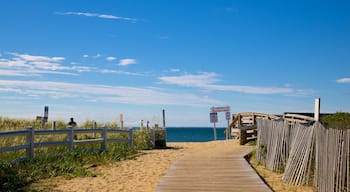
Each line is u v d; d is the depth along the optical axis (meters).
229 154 15.67
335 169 7.97
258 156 14.26
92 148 16.67
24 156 13.37
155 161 14.95
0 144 13.16
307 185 9.80
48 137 15.85
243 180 10.21
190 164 13.09
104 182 10.91
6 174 10.63
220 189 9.20
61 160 13.50
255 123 21.50
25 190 9.85
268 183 10.44
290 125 11.65
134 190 9.89
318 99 11.14
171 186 9.56
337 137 7.95
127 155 16.44
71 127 15.10
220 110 26.02
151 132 20.53
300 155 10.12
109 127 22.03
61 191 9.80
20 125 21.14
